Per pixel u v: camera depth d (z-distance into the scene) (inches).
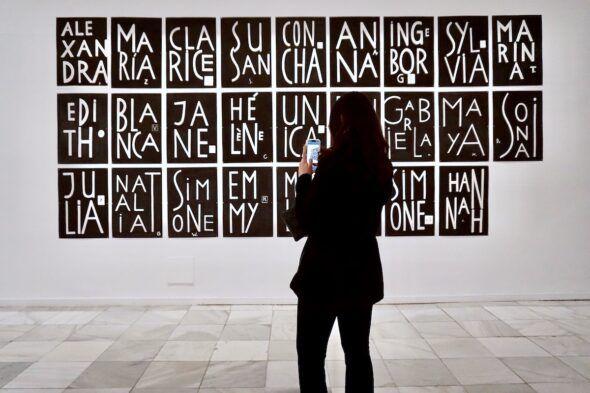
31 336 138.3
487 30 174.6
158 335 139.0
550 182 175.5
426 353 122.4
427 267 175.8
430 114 174.7
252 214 174.4
